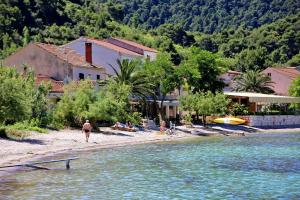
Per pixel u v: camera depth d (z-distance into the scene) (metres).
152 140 61.03
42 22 153.00
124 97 67.69
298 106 107.50
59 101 63.59
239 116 91.94
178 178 31.95
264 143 60.31
